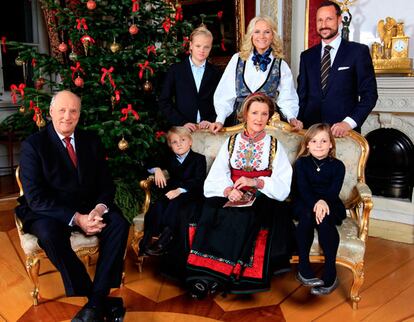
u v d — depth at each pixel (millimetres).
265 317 2543
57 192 2611
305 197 2732
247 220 2621
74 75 3629
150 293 2840
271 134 3230
